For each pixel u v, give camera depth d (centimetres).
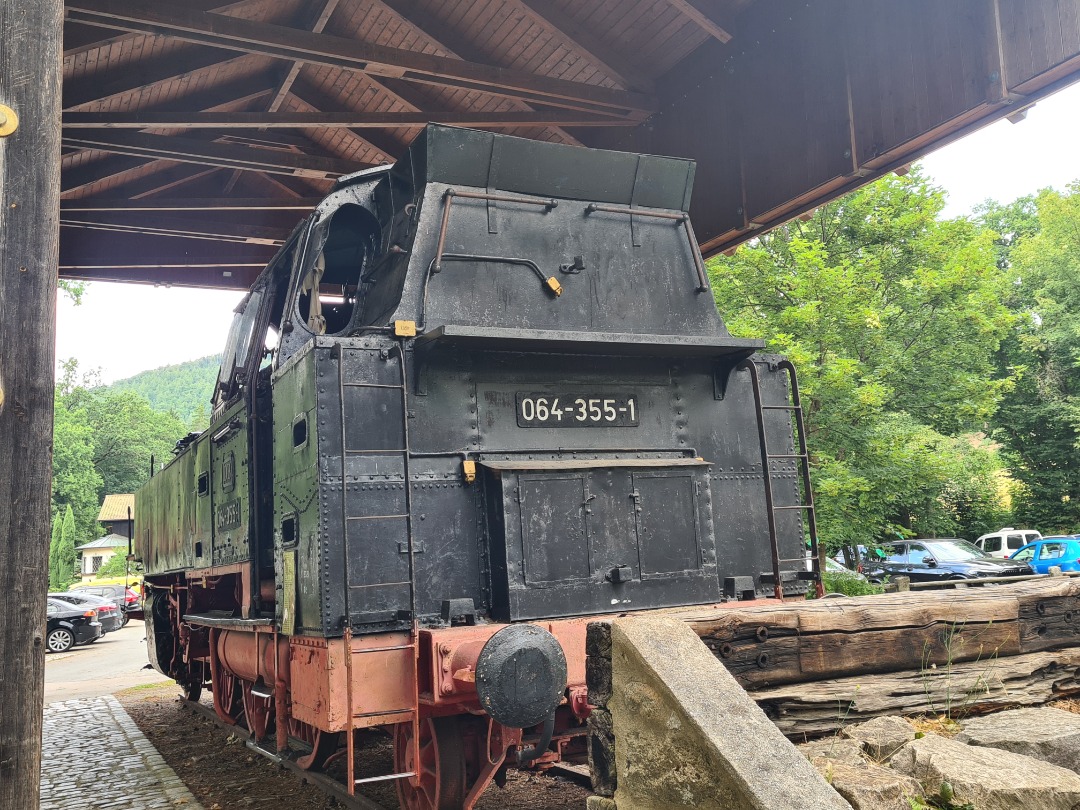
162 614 1231
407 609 494
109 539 6812
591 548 528
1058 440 2998
